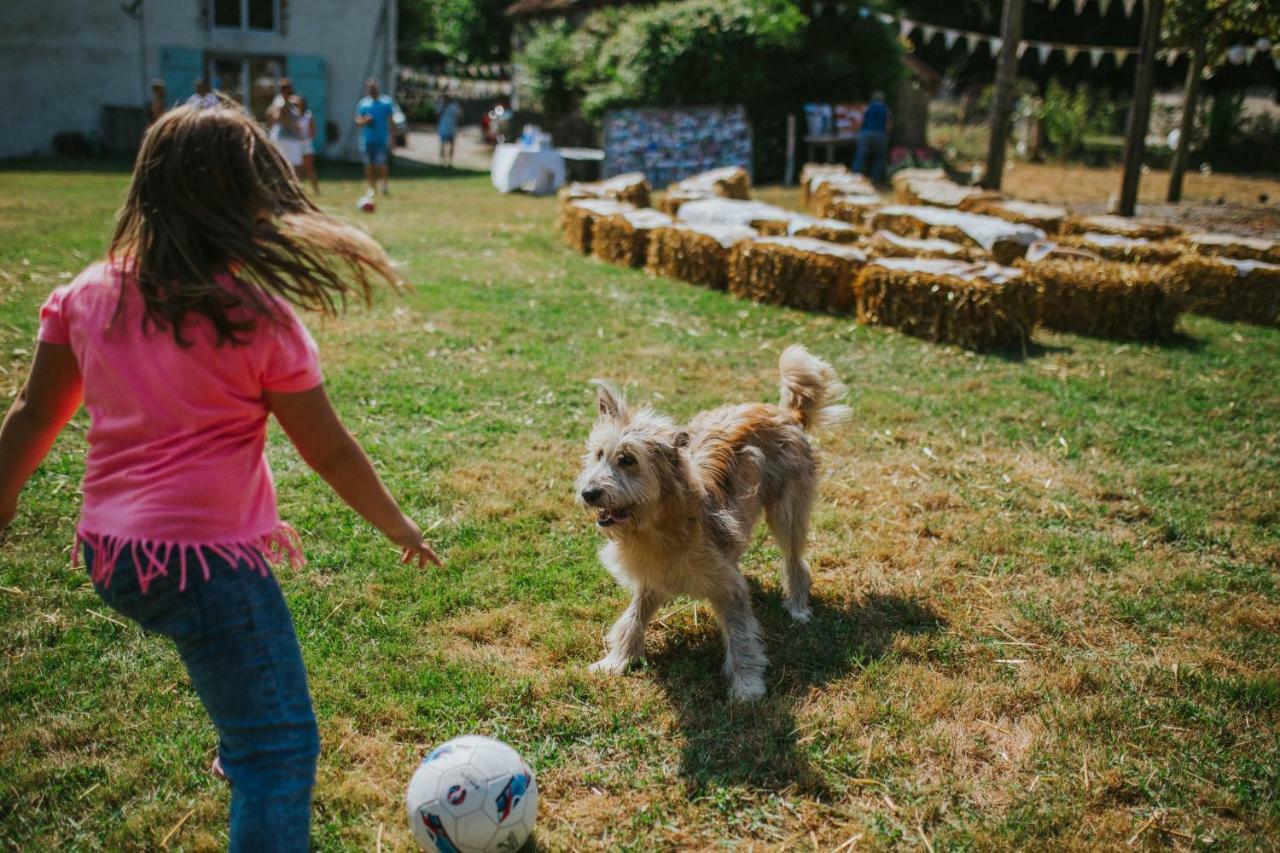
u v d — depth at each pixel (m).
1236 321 10.77
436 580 4.62
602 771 3.37
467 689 3.78
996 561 5.02
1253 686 3.88
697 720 3.65
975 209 14.63
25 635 4.01
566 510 5.44
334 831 3.03
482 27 42.75
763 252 10.61
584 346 8.71
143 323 2.08
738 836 3.09
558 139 28.25
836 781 3.32
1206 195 22.05
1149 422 7.16
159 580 2.10
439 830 2.77
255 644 2.18
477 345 8.59
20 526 4.93
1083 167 28.36
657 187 23.78
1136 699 3.83
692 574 3.80
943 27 34.88
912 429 6.91
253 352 2.12
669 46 23.06
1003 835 3.08
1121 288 9.61
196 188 2.13
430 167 27.52
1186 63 26.48
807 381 4.76
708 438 4.25
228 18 26.14
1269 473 6.20
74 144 25.30
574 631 4.24
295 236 2.19
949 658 4.16
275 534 2.38
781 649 4.19
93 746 3.39
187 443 2.12
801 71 23.80
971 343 9.05
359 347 8.32
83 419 6.44
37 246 11.77
